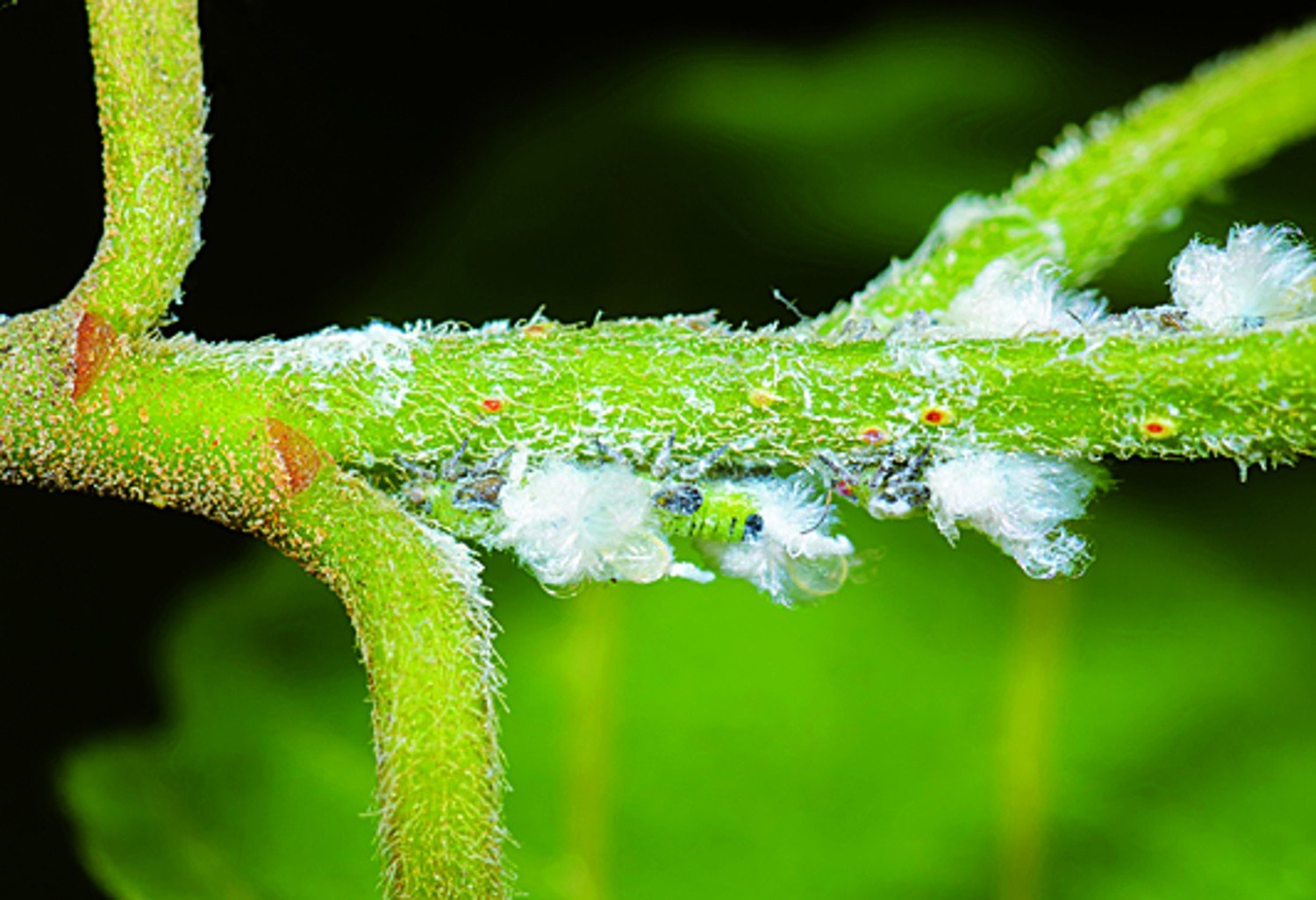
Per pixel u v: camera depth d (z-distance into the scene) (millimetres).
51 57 124
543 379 105
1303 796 120
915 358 104
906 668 122
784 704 122
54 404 105
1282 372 102
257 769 123
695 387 105
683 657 123
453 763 102
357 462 105
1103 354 103
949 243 108
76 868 122
